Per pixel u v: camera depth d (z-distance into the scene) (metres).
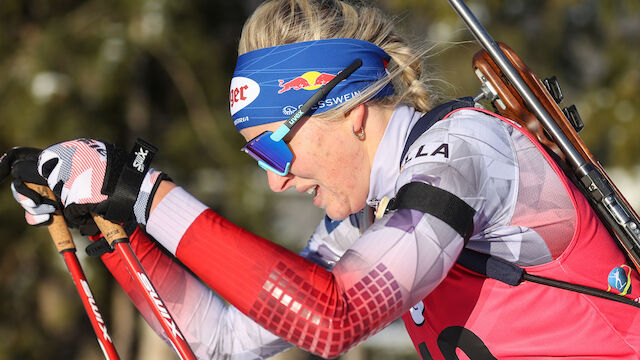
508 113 6.13
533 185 5.43
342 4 5.97
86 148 5.65
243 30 5.94
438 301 5.81
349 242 7.00
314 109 5.63
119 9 28.23
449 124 5.46
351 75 5.69
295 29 5.71
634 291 5.59
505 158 5.40
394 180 5.79
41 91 26.84
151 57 30.17
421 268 5.04
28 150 6.01
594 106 34.56
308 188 6.01
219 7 30.89
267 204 29.77
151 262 6.59
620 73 35.12
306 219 33.78
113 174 5.55
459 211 5.12
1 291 28.41
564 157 5.93
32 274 28.94
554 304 5.50
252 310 5.13
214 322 6.87
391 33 6.14
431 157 5.27
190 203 5.46
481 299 5.62
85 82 27.55
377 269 5.04
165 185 5.57
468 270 5.62
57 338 29.81
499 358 5.68
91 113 27.88
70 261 6.06
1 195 27.83
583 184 5.78
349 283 5.07
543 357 5.56
